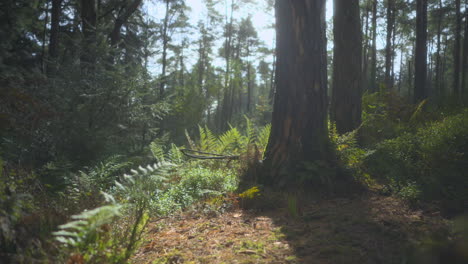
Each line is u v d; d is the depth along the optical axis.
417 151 5.30
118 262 2.41
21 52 14.18
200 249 3.07
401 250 2.51
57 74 7.76
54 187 4.35
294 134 5.32
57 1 13.42
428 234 2.67
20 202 2.32
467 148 4.80
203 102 17.98
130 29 18.97
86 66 7.89
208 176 5.87
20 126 5.39
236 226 3.72
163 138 8.26
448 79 45.66
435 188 4.02
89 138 6.48
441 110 9.58
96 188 4.27
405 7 24.06
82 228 2.04
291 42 5.43
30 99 5.66
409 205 3.89
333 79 8.71
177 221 4.22
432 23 30.80
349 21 8.43
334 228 3.28
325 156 5.27
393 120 9.66
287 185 4.97
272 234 3.32
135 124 7.84
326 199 4.54
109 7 15.97
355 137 7.57
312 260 2.60
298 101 5.38
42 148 5.61
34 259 2.05
